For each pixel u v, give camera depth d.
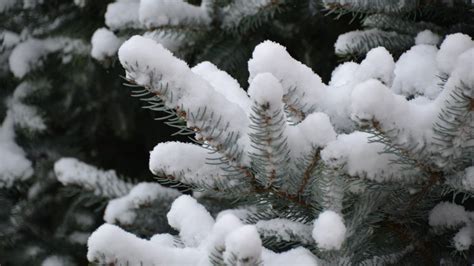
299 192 2.11
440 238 2.27
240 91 2.18
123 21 2.86
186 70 2.01
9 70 4.23
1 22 4.04
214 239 1.95
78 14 3.85
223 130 2.04
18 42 4.09
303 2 3.07
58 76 4.21
